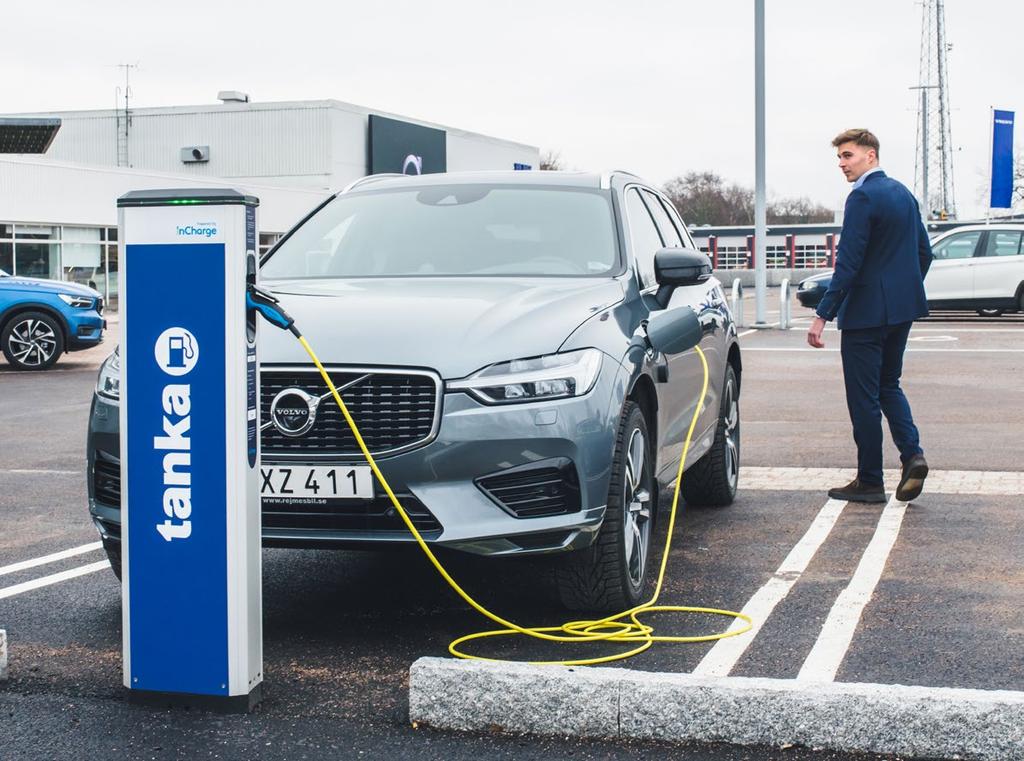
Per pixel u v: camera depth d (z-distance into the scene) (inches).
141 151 2151.8
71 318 652.1
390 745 127.3
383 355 157.9
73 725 133.9
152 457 137.6
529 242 209.9
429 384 156.7
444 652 161.2
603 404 163.6
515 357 160.1
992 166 1310.3
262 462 157.9
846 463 320.2
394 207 225.3
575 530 159.6
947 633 166.1
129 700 140.7
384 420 156.9
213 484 136.2
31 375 619.2
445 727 131.6
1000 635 164.9
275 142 2066.9
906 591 188.7
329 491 156.1
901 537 227.9
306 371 157.8
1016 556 211.2
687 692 125.9
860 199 250.1
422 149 2257.6
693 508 261.7
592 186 226.2
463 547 154.9
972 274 903.1
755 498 272.8
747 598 186.4
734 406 268.1
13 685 147.9
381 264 208.2
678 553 217.6
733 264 3083.2
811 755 122.3
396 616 179.5
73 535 242.4
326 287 190.7
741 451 343.3
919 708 120.6
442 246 210.7
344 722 134.4
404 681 148.6
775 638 164.7
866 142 253.9
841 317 256.8
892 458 328.2
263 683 148.3
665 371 193.3
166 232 135.2
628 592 173.0
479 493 156.5
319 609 183.9
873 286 252.2
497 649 161.8
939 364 595.2
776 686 125.8
